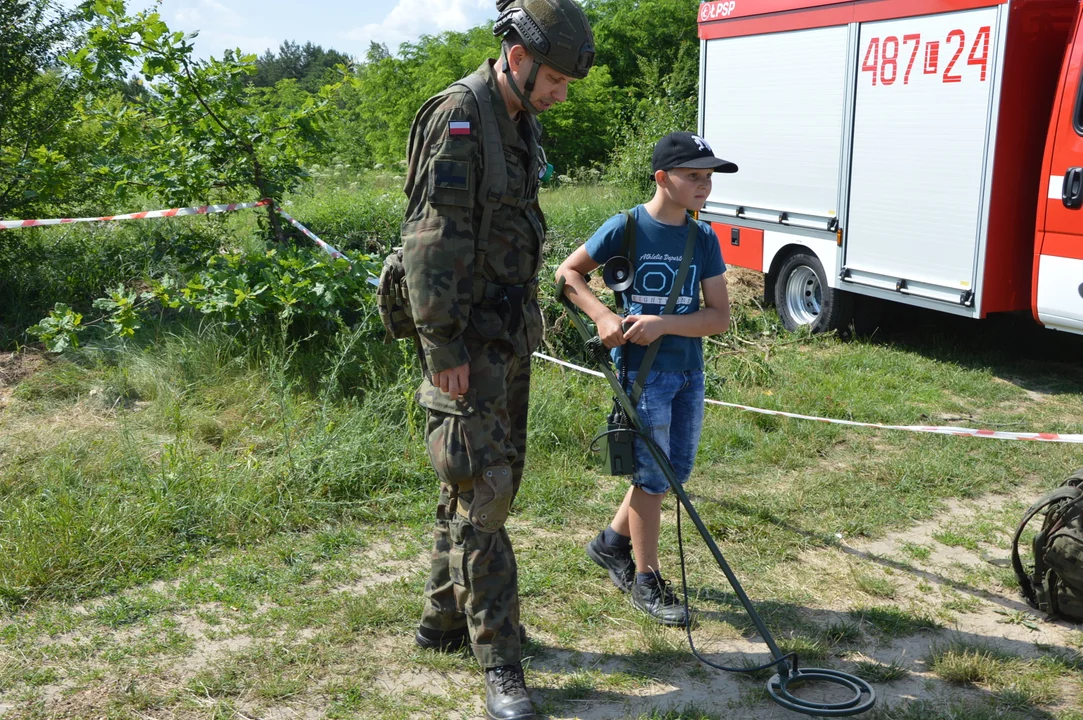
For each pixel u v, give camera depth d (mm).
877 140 6883
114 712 2725
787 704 2711
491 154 2543
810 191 7578
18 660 2977
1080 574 3217
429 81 22719
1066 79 5754
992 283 6207
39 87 7488
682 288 3154
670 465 3184
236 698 2822
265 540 3910
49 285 7188
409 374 5402
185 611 3328
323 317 6133
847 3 7000
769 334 7859
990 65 5969
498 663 2730
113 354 6055
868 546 4004
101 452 4594
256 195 7379
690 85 19828
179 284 7191
